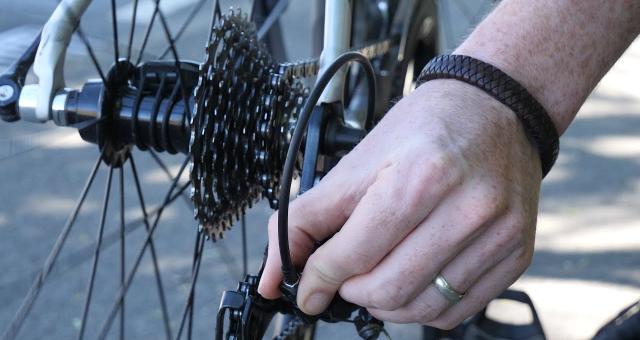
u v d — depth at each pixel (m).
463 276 0.54
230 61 0.67
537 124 0.57
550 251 1.99
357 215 0.52
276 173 0.77
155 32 1.96
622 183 2.31
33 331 1.69
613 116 2.72
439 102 0.55
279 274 0.59
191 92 0.75
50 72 0.75
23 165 2.26
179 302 1.80
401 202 0.51
